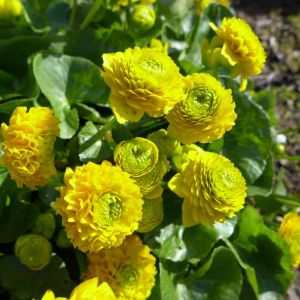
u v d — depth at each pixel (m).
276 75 0.32
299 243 0.19
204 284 0.18
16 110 0.13
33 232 0.16
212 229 0.17
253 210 0.19
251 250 0.19
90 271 0.15
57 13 0.21
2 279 0.16
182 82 0.14
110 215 0.12
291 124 0.30
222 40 0.16
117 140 0.16
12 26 0.19
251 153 0.19
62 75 0.17
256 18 0.36
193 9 0.22
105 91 0.18
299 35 0.35
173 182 0.14
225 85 0.19
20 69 0.19
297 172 0.28
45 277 0.16
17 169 0.13
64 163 0.16
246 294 0.19
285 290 0.19
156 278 0.16
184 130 0.14
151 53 0.14
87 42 0.19
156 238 0.16
